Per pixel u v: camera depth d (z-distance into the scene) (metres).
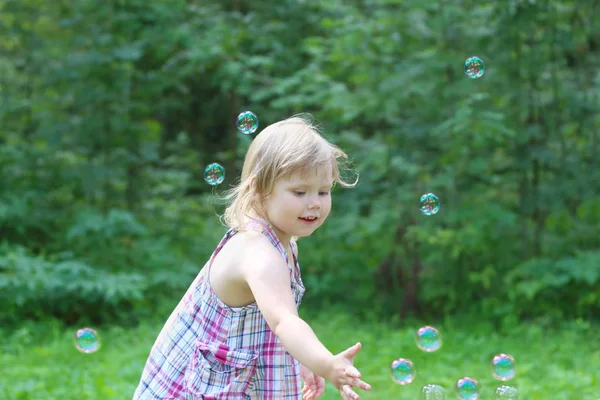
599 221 6.26
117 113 6.79
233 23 7.41
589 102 6.15
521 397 3.82
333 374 1.72
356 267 6.73
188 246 7.25
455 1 6.01
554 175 6.26
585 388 4.00
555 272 5.85
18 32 7.02
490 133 5.41
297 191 2.02
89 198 6.89
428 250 6.48
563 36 5.98
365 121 6.92
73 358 4.70
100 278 5.81
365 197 6.67
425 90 5.88
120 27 6.60
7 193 6.46
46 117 6.89
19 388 3.87
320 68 6.91
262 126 8.06
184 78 8.04
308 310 6.61
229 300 2.05
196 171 9.29
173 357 2.13
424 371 4.40
